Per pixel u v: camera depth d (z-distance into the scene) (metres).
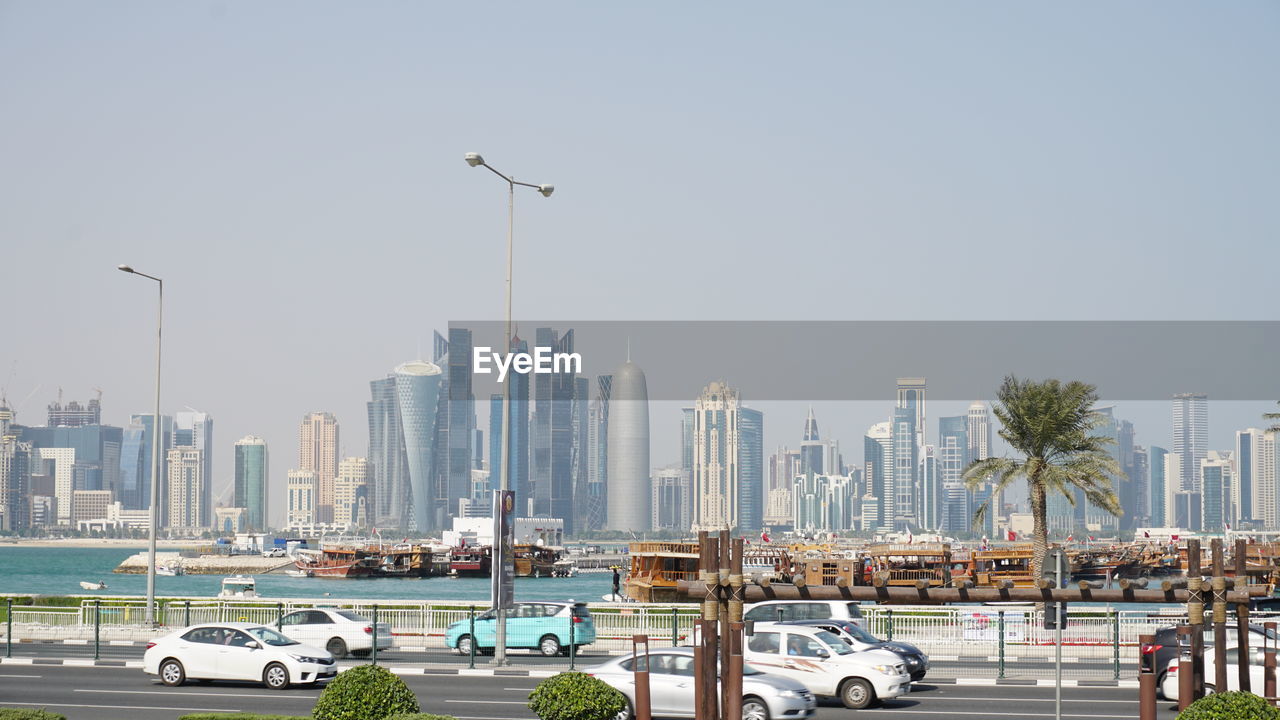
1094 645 45.38
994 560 114.75
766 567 130.38
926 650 46.31
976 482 65.31
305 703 31.84
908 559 103.62
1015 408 65.31
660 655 28.70
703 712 21.61
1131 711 30.69
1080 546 169.38
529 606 45.22
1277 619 44.06
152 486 53.62
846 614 41.69
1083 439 64.69
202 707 31.00
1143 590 22.08
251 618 53.53
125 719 28.88
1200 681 22.05
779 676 29.12
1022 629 46.75
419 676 37.91
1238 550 22.41
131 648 48.91
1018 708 31.36
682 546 87.94
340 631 43.78
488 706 30.97
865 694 31.34
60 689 34.72
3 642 52.56
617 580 80.25
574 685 23.05
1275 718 20.00
